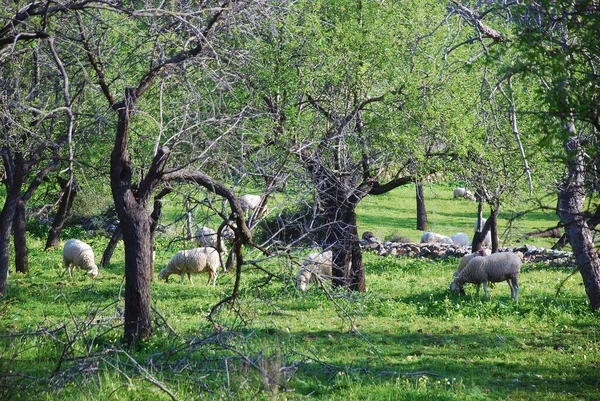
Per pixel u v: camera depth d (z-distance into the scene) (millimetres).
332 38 32750
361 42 32125
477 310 31141
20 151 30891
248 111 27000
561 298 33438
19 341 21703
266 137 28125
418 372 20344
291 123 29516
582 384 19781
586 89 14352
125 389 16922
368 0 32969
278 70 30812
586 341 25188
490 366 22000
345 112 32844
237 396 16734
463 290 34906
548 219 71688
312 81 33031
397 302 33844
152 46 23766
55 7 19781
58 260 49188
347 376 19016
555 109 14086
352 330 26547
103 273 43750
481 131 30281
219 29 23094
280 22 25422
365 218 81438
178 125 25188
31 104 26078
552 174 28984
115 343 21141
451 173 33531
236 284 21812
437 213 87375
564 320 28734
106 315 26906
